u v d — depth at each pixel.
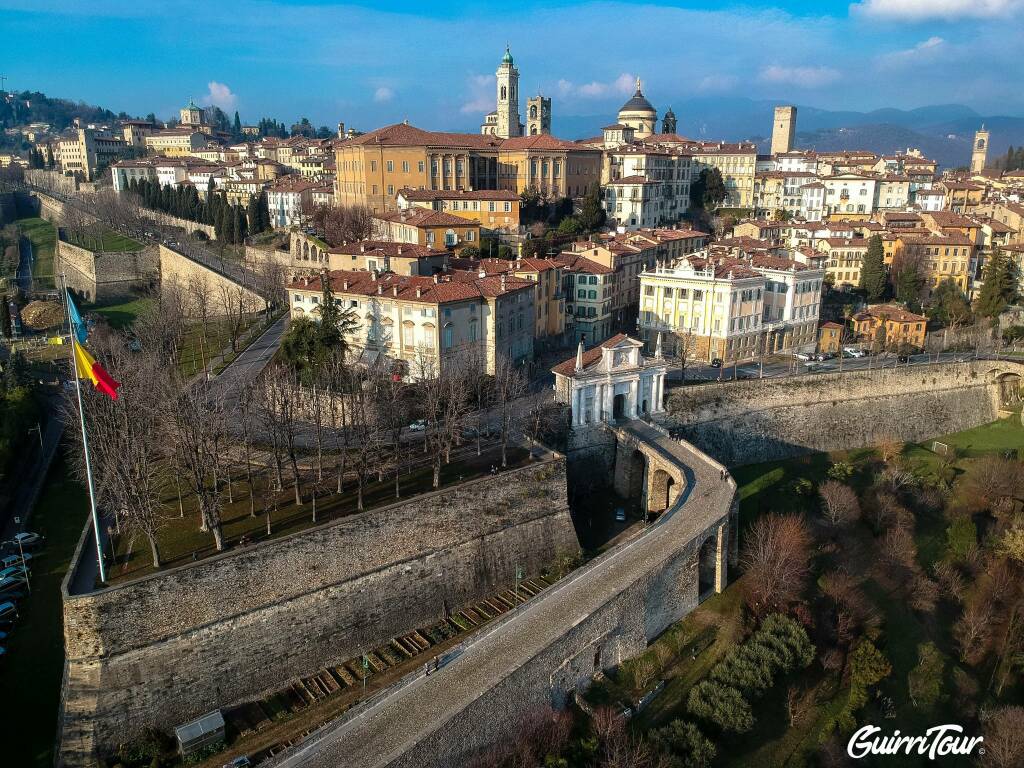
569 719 66.88
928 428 142.38
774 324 150.50
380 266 135.25
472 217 184.25
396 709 60.25
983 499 117.38
